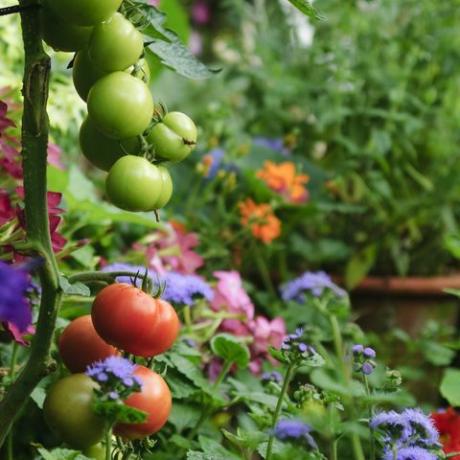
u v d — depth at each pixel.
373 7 2.62
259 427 1.34
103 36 0.98
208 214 2.47
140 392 1.08
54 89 1.78
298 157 2.69
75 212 1.86
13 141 1.36
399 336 1.98
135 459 1.22
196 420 1.43
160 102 1.06
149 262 1.83
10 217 1.19
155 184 1.01
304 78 2.79
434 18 2.60
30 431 1.50
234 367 1.60
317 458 1.13
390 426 1.13
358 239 2.53
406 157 2.59
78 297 1.52
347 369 1.58
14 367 1.40
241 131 2.81
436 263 2.47
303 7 1.02
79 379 1.08
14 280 0.94
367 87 2.57
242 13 3.01
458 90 2.62
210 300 1.59
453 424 1.44
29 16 0.99
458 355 2.19
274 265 2.50
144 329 1.07
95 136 1.05
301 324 2.05
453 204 2.58
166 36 1.04
